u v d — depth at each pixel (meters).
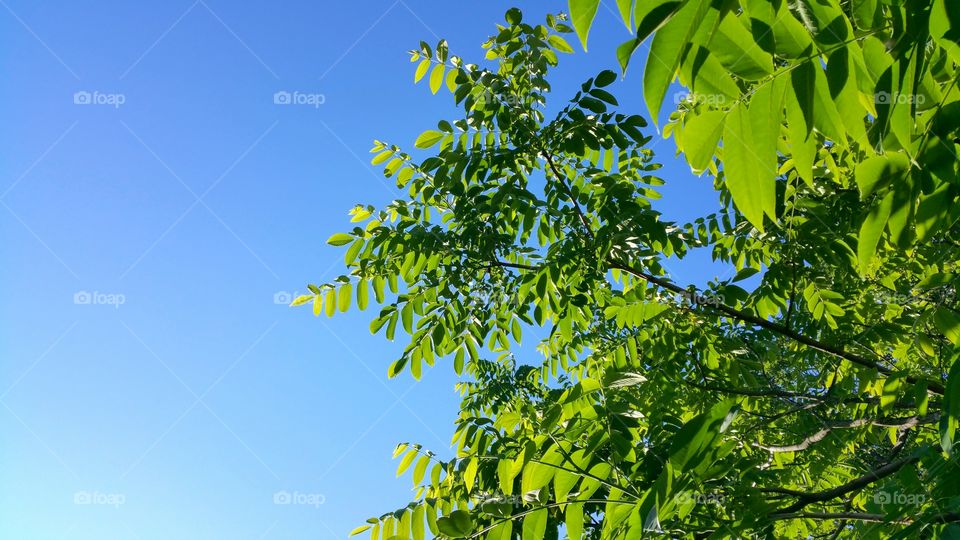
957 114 1.82
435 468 2.93
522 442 3.07
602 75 4.10
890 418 4.38
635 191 4.82
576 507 2.34
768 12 1.51
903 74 1.59
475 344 4.82
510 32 4.38
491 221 4.68
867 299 4.59
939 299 4.08
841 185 4.02
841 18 1.54
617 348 4.47
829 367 5.10
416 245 4.52
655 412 3.68
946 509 2.02
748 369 5.07
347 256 4.64
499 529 2.35
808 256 4.23
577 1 1.36
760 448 5.02
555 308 4.71
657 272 4.31
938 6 1.51
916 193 2.11
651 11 1.23
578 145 4.32
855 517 2.60
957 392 2.03
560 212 4.48
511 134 4.44
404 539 2.60
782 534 4.11
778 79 1.57
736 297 4.34
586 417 2.57
